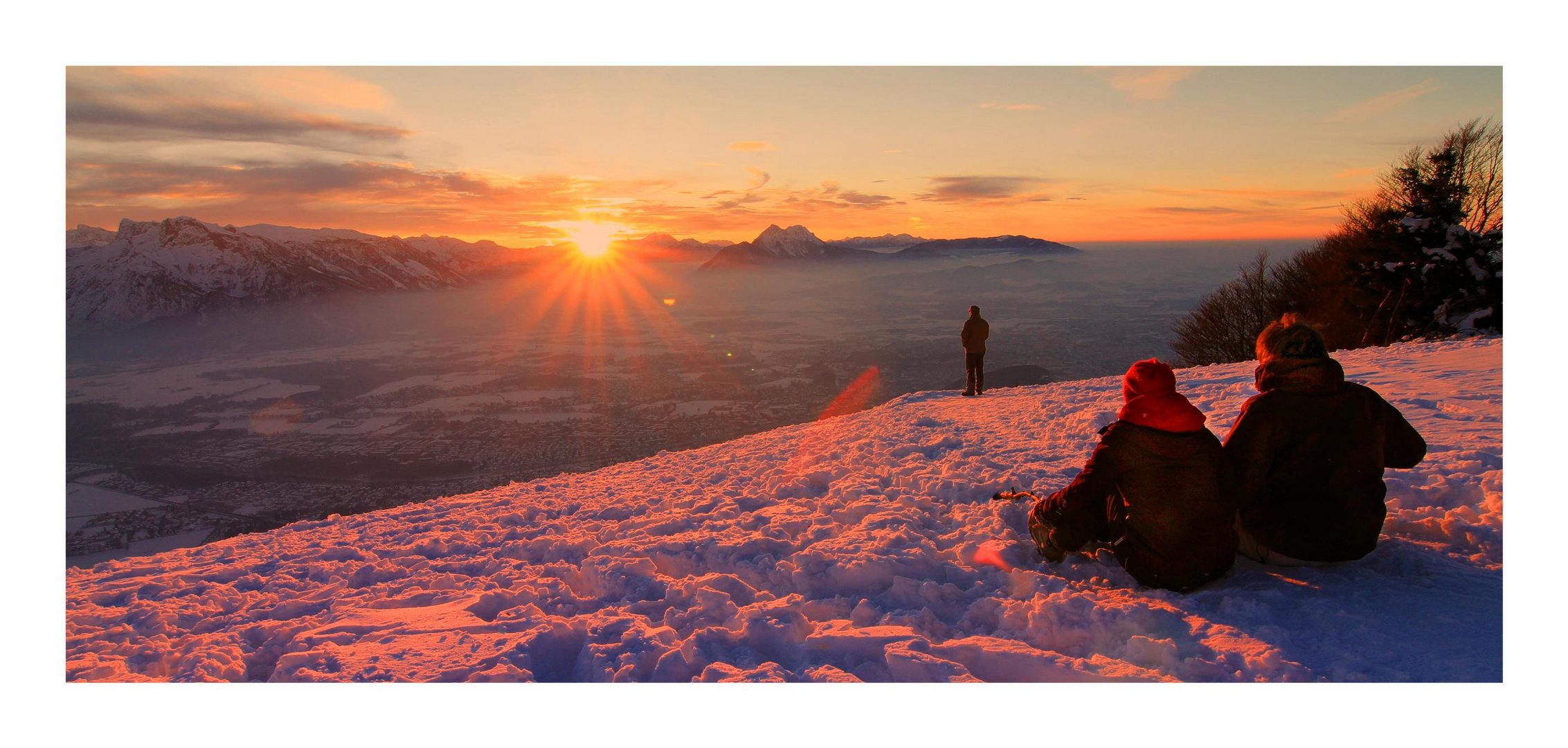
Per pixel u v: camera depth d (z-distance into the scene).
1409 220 20.69
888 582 3.65
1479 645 2.52
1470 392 6.97
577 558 4.48
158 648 3.22
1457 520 3.58
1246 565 3.42
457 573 4.37
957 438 7.93
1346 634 2.66
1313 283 30.88
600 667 2.83
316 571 4.53
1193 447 3.12
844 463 7.06
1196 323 44.19
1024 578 3.41
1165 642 2.62
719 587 3.60
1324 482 3.16
